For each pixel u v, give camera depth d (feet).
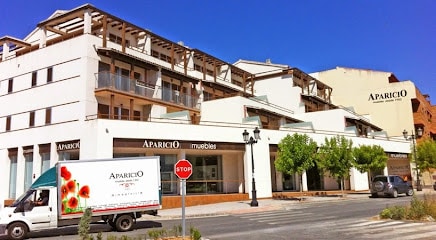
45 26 97.14
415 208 49.85
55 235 47.44
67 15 91.35
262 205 80.38
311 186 122.83
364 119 167.94
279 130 107.04
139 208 49.80
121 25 100.99
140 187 50.42
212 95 130.31
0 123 100.63
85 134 79.36
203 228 48.03
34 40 112.57
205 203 86.84
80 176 47.60
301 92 158.51
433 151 136.98
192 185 92.48
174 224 54.65
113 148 80.12
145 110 100.83
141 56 102.53
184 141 87.86
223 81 138.41
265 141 102.73
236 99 113.80
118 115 92.99
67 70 88.94
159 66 103.65
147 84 99.66
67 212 46.32
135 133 80.94
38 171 88.33
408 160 154.81
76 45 88.53
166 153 91.86
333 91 203.72
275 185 114.83
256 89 164.45
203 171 102.17
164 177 90.58
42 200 46.78
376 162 108.68
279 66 163.73
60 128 85.15
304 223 49.96
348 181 128.77
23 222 45.03
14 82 99.86
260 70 166.61
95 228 51.96
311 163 93.56
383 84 193.88
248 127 99.60
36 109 93.09
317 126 147.23
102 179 48.47
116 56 91.50
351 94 199.93
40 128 89.81
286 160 91.97
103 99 89.04
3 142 98.07
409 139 153.28
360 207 71.51
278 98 159.74
